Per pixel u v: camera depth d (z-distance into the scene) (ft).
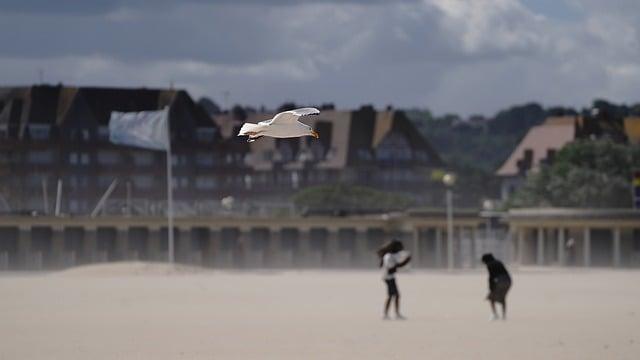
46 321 341.00
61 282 534.37
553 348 276.62
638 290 491.72
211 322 338.95
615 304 409.28
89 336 301.02
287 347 279.28
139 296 441.68
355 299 430.20
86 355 265.13
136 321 341.41
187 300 422.41
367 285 523.70
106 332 310.65
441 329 319.06
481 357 261.85
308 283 538.88
